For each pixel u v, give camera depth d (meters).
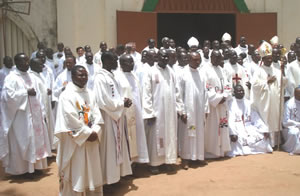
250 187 5.07
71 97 4.33
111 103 4.75
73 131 4.23
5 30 13.60
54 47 13.84
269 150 7.09
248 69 8.49
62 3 13.70
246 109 7.33
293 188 5.02
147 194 4.89
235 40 15.27
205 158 6.76
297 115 7.27
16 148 5.73
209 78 6.48
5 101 5.65
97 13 13.95
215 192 4.91
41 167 5.88
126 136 5.15
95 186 4.47
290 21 15.10
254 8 15.13
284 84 7.57
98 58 10.35
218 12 14.71
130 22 13.95
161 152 5.75
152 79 5.75
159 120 5.75
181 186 5.17
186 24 20.50
